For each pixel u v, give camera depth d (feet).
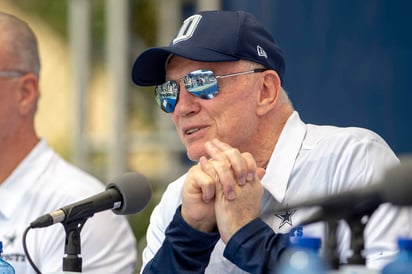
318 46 28.63
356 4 28.25
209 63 17.98
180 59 18.21
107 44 32.04
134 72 18.81
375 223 16.71
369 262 16.22
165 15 32.45
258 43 18.37
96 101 33.73
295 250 12.48
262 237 15.49
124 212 15.84
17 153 22.89
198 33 18.19
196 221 16.31
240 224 15.87
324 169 18.02
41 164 22.90
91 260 21.93
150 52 18.29
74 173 23.18
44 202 22.27
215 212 16.12
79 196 22.40
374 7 28.09
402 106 27.81
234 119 18.01
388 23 27.96
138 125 32.76
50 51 41.47
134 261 23.11
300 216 17.34
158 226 19.31
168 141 32.40
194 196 16.31
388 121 27.94
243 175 16.08
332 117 28.55
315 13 28.63
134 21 32.27
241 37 18.13
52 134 40.75
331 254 12.09
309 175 18.11
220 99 17.98
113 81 31.65
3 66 22.94
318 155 18.17
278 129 18.62
